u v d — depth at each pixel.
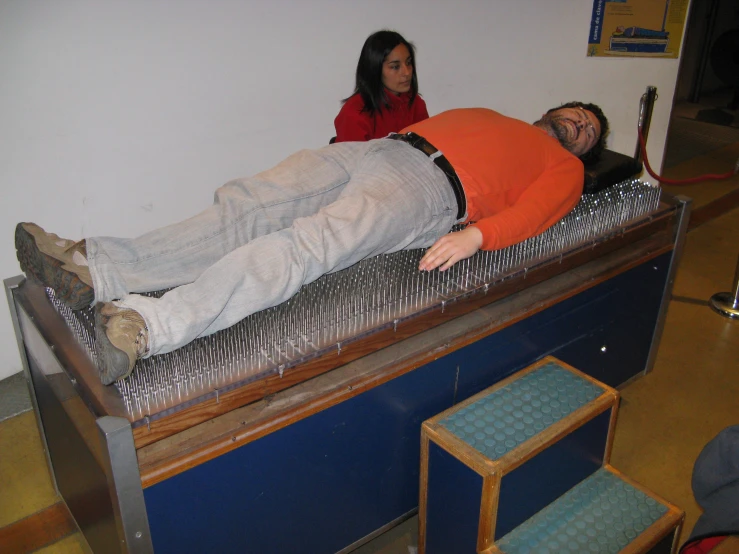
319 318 1.48
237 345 1.37
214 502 1.27
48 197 2.18
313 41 2.50
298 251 1.38
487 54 2.96
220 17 2.27
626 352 2.23
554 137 2.06
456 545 1.52
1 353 2.29
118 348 1.13
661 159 3.69
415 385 1.54
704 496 1.36
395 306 1.55
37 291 1.61
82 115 2.14
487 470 1.33
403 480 1.65
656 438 2.10
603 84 3.32
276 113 2.54
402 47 2.25
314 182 1.64
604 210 2.08
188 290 1.27
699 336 2.66
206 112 2.38
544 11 2.99
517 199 1.81
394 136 1.74
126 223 2.38
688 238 3.51
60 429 1.56
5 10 1.89
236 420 1.29
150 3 2.12
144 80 2.21
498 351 1.71
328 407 1.37
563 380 1.64
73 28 2.02
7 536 1.73
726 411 2.23
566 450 1.51
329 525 1.53
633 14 3.17
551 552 1.41
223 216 1.51
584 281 1.89
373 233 1.49
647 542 1.43
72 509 1.70
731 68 5.44
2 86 1.97
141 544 1.20
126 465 1.11
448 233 1.70
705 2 5.54
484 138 1.75
